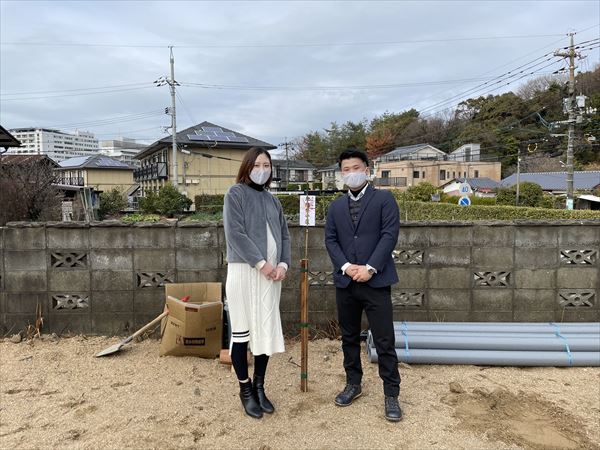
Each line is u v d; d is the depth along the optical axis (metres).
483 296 3.95
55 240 3.89
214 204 28.47
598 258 3.89
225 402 2.87
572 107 21.19
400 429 2.57
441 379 3.24
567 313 3.93
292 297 4.02
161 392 2.99
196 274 3.95
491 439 2.47
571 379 3.25
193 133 35.44
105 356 3.55
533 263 3.91
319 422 2.64
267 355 2.77
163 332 3.69
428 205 22.23
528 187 25.98
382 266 2.65
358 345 2.92
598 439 2.47
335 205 2.89
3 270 3.88
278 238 2.81
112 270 3.93
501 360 3.42
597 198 25.02
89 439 2.43
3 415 2.68
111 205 28.03
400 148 59.03
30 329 3.90
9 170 13.98
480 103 56.28
